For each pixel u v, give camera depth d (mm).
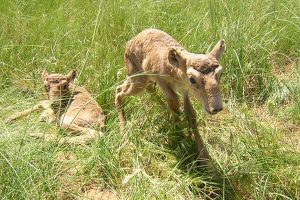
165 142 1683
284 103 1984
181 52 1444
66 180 1515
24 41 2209
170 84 1578
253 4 2326
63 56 2121
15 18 2354
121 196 1477
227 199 1483
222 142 1686
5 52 2119
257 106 1979
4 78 2012
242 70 1951
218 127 1789
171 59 1475
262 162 1566
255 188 1497
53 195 1417
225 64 2012
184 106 1581
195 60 1391
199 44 2082
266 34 2125
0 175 1397
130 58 1713
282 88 2012
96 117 1778
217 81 1370
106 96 1895
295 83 2025
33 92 1962
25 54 2146
